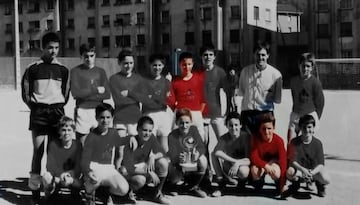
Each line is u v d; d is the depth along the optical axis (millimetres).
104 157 5895
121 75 6691
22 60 37156
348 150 10078
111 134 5938
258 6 59688
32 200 6059
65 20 70000
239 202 6102
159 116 6902
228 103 7344
